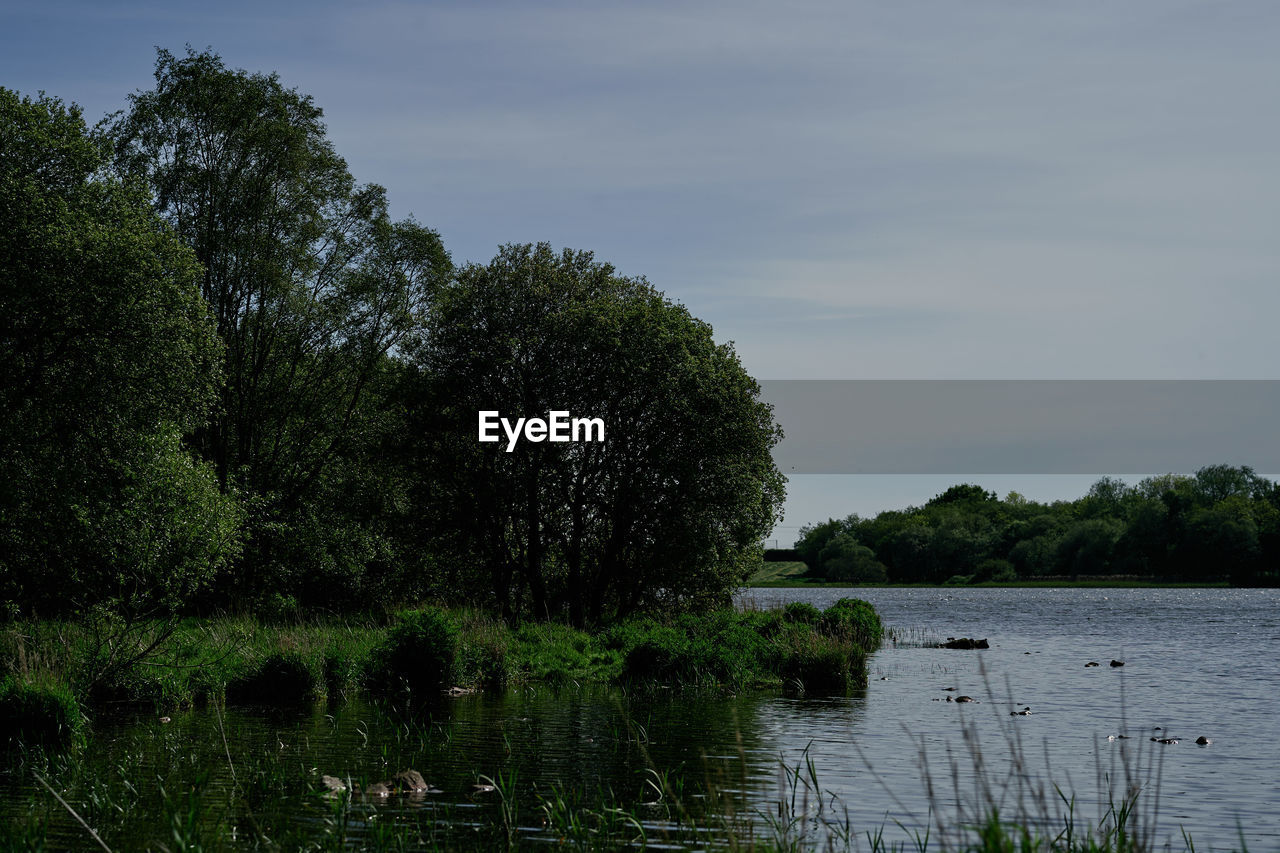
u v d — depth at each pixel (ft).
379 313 156.66
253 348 149.07
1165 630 185.78
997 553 563.89
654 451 134.82
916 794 46.98
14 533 90.43
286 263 147.43
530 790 46.32
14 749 54.65
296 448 156.46
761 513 141.38
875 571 564.30
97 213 93.25
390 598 159.84
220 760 52.26
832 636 104.94
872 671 106.73
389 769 50.72
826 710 75.10
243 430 148.56
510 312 138.21
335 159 152.15
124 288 87.56
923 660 120.57
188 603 129.49
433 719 68.44
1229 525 451.94
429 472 141.28
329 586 160.66
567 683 91.91
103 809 41.22
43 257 85.30
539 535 142.92
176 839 34.45
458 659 88.17
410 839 37.47
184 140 140.67
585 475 140.56
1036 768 53.93
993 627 196.03
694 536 133.80
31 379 88.48
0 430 86.69
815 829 40.09
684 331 140.15
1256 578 452.35
